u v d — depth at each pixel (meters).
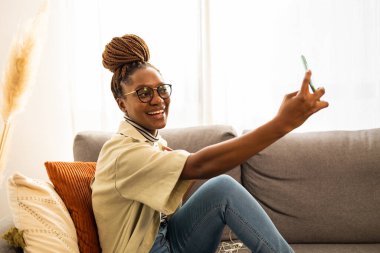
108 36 1.92
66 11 1.90
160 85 1.09
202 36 1.92
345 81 1.93
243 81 1.96
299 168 1.54
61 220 1.12
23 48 1.35
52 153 2.05
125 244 1.08
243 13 1.91
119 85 1.11
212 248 1.20
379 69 1.90
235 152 0.83
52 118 2.03
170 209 0.93
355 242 1.52
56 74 2.00
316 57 1.92
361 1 1.87
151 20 1.92
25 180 1.14
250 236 1.07
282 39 1.92
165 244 1.17
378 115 1.94
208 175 0.88
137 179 0.96
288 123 0.80
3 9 1.92
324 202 1.51
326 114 1.97
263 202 1.57
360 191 1.50
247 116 1.99
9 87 1.37
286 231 1.53
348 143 1.57
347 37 1.90
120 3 1.90
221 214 1.10
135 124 1.12
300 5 1.90
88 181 1.27
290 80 1.95
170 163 0.91
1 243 1.04
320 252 1.43
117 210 1.09
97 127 2.01
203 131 1.62
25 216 1.08
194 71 1.95
